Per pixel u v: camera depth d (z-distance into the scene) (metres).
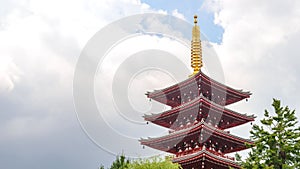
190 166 47.41
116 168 41.22
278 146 40.34
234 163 47.75
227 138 49.41
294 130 40.31
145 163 36.66
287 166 38.56
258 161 39.44
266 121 40.72
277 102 40.94
